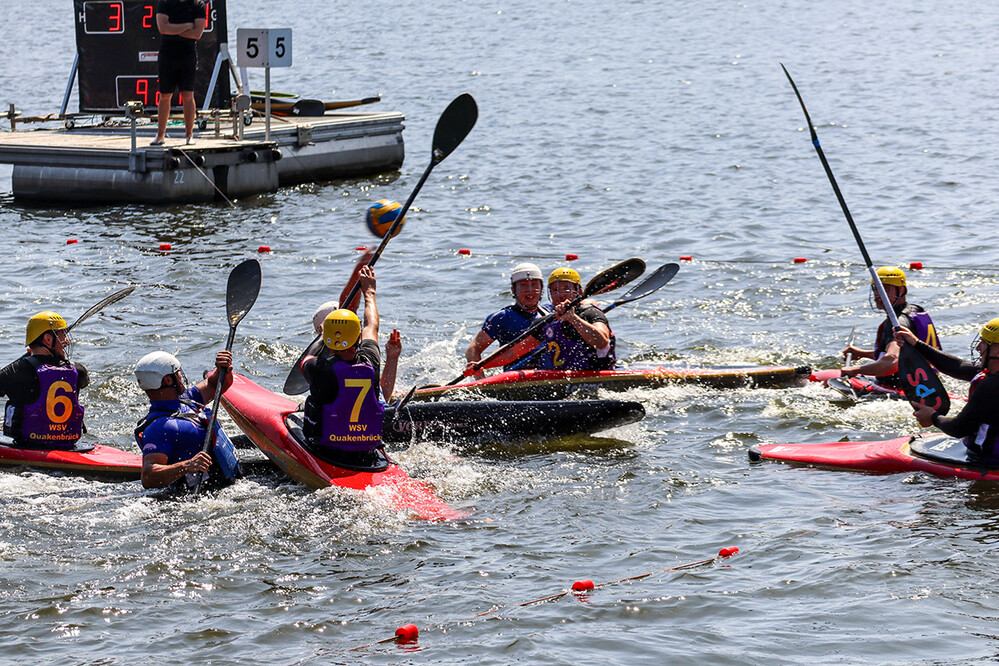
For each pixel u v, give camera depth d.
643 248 27.31
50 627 9.45
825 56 76.44
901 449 13.59
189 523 11.79
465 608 9.76
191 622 9.55
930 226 28.50
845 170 36.84
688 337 20.03
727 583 10.17
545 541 11.31
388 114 41.59
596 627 9.35
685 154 41.06
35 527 11.65
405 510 12.15
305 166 37.69
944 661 8.66
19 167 34.66
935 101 53.19
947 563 10.45
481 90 62.62
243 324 20.73
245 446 14.58
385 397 14.28
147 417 12.63
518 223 30.66
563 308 16.56
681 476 13.35
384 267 25.59
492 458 14.36
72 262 25.92
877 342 16.84
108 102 37.47
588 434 15.04
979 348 13.02
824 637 9.09
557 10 125.38
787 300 22.31
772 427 15.38
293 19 126.06
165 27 32.88
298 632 9.35
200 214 32.06
